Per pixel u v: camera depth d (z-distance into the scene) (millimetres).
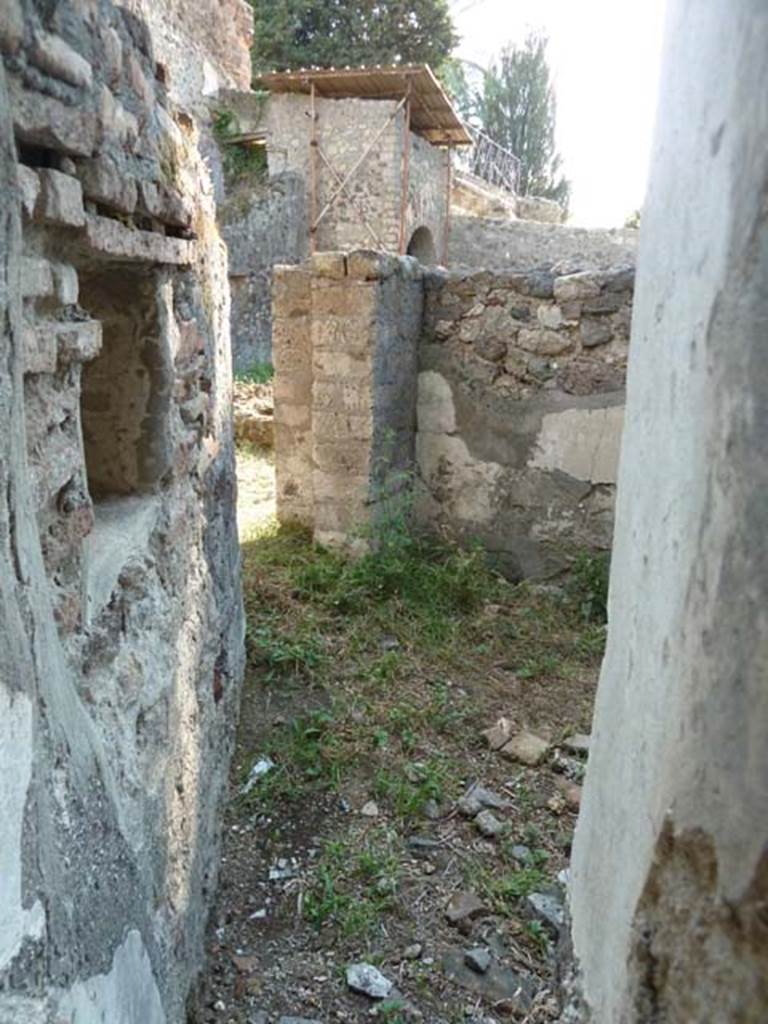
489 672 3330
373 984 1807
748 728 585
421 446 4477
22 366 942
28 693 847
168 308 1708
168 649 1687
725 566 624
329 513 4148
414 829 2363
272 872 2180
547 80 24891
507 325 4113
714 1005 645
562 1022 1142
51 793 909
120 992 1099
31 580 920
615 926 917
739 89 658
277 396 4508
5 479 843
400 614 3723
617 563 1146
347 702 2980
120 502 1681
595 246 12680
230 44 12609
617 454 3965
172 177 1716
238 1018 1730
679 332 813
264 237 10047
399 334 4074
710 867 643
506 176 19609
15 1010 744
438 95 10438
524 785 2605
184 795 1743
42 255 1157
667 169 937
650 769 807
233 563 2791
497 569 4355
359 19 16438
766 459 568
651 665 843
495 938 1975
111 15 1322
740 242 629
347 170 10523
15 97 993
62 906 899
